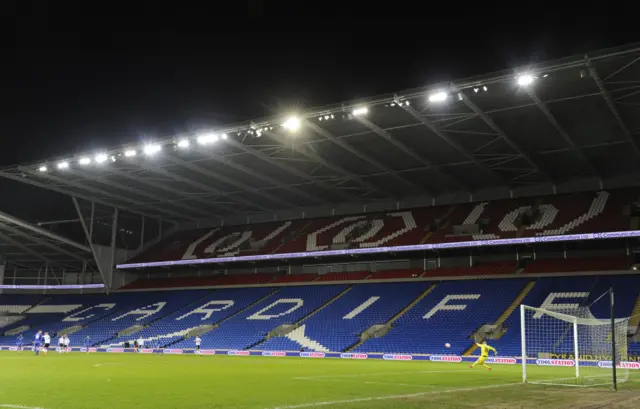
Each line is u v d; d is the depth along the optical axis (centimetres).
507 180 4897
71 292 6694
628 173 4681
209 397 1661
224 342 4797
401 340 4141
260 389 1903
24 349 5431
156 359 3909
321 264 5650
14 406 1452
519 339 3741
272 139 3997
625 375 2562
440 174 4684
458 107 3325
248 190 5338
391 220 5412
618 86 2981
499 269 4722
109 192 5572
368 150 4169
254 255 5572
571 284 4262
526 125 3594
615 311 3766
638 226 4153
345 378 2367
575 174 4719
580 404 1440
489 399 1569
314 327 4659
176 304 5778
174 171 4878
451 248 4866
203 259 5822
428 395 1688
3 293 6706
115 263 6316
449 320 4234
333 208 5938
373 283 5169
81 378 2319
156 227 6681
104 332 5506
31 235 5925
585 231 4275
